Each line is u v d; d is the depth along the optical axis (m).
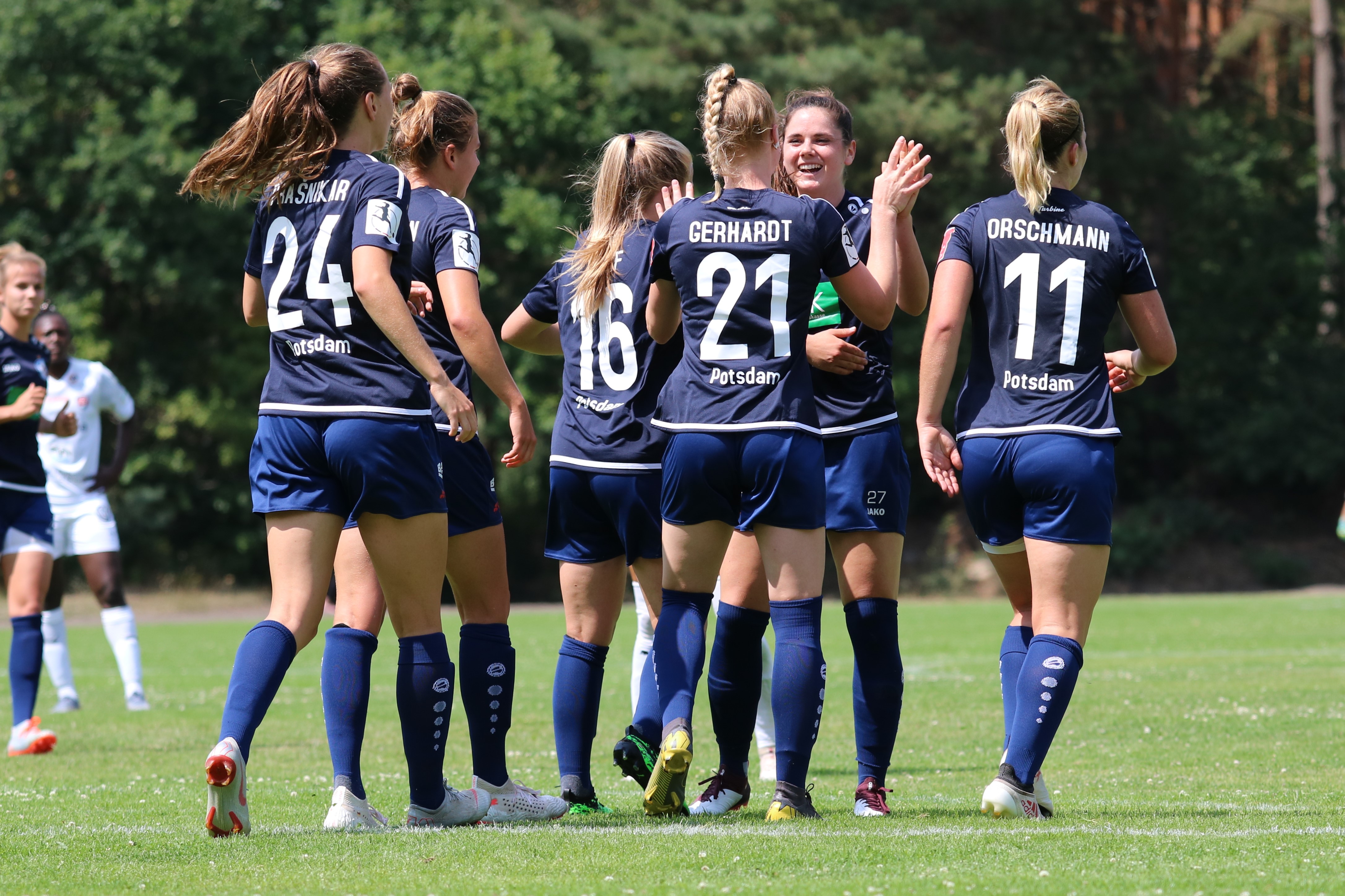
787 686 14.27
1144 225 117.12
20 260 25.16
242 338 90.50
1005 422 14.44
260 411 13.90
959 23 107.25
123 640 30.84
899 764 20.50
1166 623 55.62
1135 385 15.89
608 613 16.25
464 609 15.70
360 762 14.40
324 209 13.75
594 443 15.82
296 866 11.66
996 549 15.14
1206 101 127.81
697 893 10.48
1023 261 14.66
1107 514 14.33
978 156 92.19
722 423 14.02
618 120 93.69
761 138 14.67
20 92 83.81
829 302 15.87
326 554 13.70
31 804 16.48
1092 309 14.62
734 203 14.34
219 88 88.25
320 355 13.55
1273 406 108.56
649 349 15.88
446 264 14.59
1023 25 106.50
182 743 24.06
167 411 88.69
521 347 17.75
